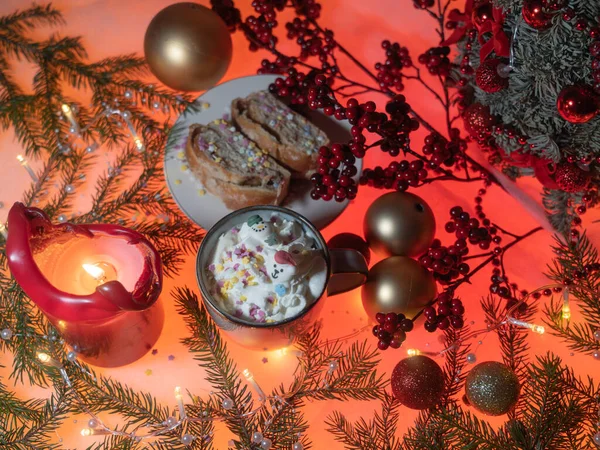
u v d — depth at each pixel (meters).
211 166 0.52
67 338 0.46
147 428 0.50
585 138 0.44
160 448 0.48
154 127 0.58
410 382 0.46
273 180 0.51
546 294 0.53
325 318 0.55
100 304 0.41
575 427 0.47
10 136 0.59
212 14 0.54
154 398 0.50
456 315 0.48
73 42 0.60
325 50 0.57
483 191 0.58
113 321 0.44
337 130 0.57
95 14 0.63
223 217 0.48
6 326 0.51
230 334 0.47
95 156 0.58
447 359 0.51
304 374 0.51
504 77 0.44
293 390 0.50
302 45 0.57
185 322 0.54
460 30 0.51
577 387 0.50
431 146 0.50
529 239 0.57
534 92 0.44
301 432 0.49
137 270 0.48
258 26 0.56
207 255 0.46
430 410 0.49
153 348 0.53
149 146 0.57
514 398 0.46
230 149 0.53
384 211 0.50
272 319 0.44
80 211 0.57
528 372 0.49
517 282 0.56
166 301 0.55
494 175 0.57
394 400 0.50
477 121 0.48
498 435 0.47
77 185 0.57
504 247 0.52
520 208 0.59
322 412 0.52
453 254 0.50
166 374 0.53
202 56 0.52
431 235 0.51
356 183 0.53
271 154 0.53
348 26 0.64
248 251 0.45
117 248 0.48
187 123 0.56
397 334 0.48
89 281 0.48
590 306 0.50
